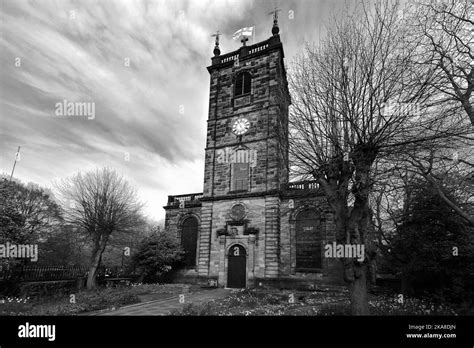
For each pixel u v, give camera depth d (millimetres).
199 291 22812
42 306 15484
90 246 33688
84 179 27625
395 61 11039
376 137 10969
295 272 23766
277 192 25641
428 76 10633
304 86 12859
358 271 10430
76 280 23062
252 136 28797
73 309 14133
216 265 26906
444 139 10930
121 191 28125
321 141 11914
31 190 33719
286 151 13922
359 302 10141
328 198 11617
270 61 30141
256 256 25250
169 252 28656
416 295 16672
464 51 12062
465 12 11680
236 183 29344
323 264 23000
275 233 24859
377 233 20312
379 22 11406
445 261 14461
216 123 31344
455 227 14633
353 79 11352
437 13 11781
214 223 28266
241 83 31625
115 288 23578
